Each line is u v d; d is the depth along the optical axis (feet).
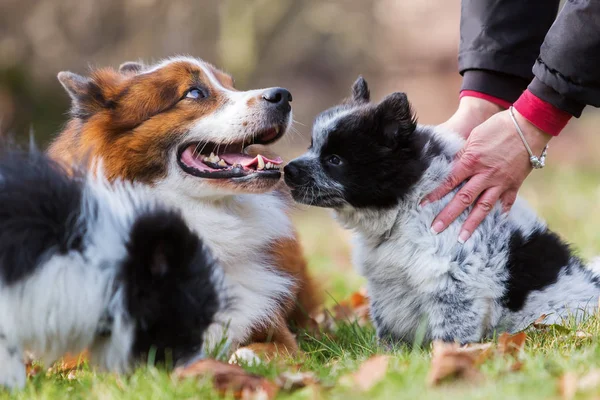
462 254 19.62
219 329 19.81
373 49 102.53
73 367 18.99
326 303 31.01
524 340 17.65
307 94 101.65
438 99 90.53
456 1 96.99
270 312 21.86
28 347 16.28
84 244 15.85
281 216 23.25
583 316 19.65
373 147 20.99
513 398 12.60
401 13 100.53
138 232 15.75
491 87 23.30
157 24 86.22
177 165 21.47
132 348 16.10
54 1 81.25
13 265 15.26
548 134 19.97
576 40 18.57
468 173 20.03
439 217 19.93
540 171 75.77
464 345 19.40
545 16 22.89
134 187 20.54
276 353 19.49
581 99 19.15
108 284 15.83
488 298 19.81
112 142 21.44
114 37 85.56
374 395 13.69
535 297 20.11
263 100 21.71
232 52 89.10
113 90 21.88
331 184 21.34
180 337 16.05
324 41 104.12
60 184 16.17
